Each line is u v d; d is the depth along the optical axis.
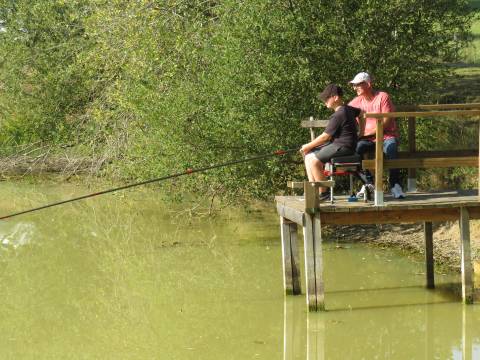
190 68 27.19
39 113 41.16
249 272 22.27
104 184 37.84
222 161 25.55
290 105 25.22
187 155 25.80
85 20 33.75
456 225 24.28
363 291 19.47
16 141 44.12
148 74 28.00
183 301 19.61
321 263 17.25
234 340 16.34
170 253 25.11
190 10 29.33
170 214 31.39
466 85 35.53
